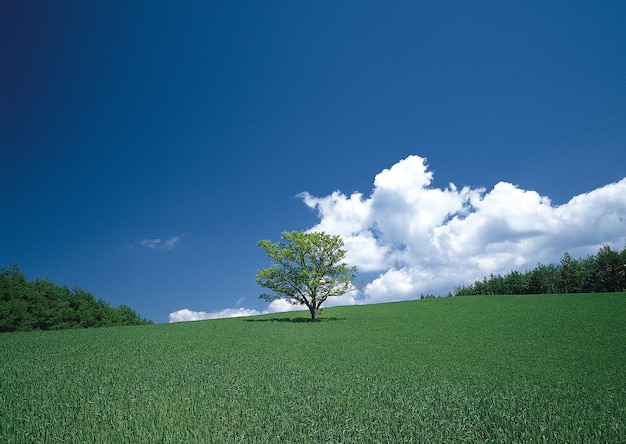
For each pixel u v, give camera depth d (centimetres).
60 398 1042
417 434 733
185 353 2117
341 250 4838
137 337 3023
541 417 845
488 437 724
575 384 1408
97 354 2042
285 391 1134
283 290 4731
